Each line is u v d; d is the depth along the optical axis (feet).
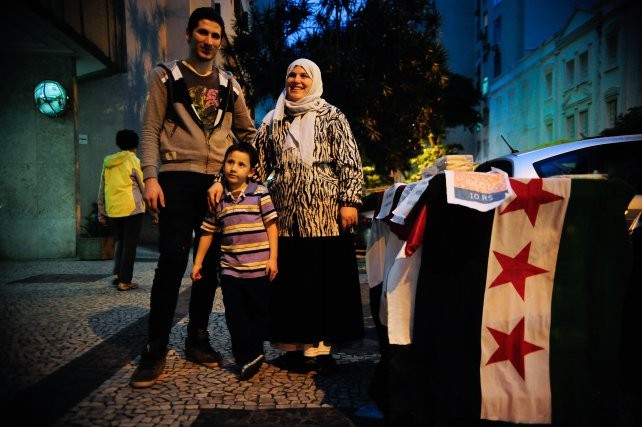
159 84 9.72
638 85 58.34
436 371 6.60
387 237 7.95
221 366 10.03
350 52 35.88
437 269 6.68
